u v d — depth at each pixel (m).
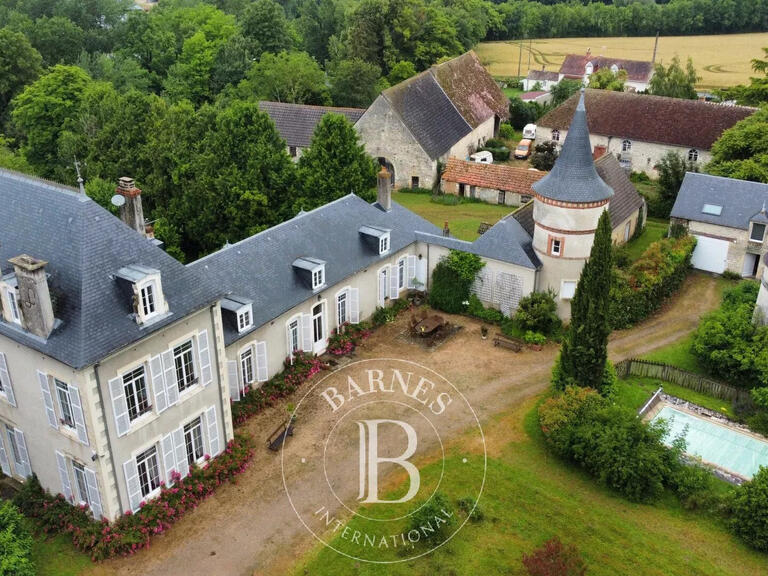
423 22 104.25
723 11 143.25
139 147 60.09
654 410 37.94
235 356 35.81
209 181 52.09
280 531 29.92
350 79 89.12
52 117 76.62
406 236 47.53
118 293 27.72
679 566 28.56
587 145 42.59
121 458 28.28
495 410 37.75
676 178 62.47
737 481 32.94
